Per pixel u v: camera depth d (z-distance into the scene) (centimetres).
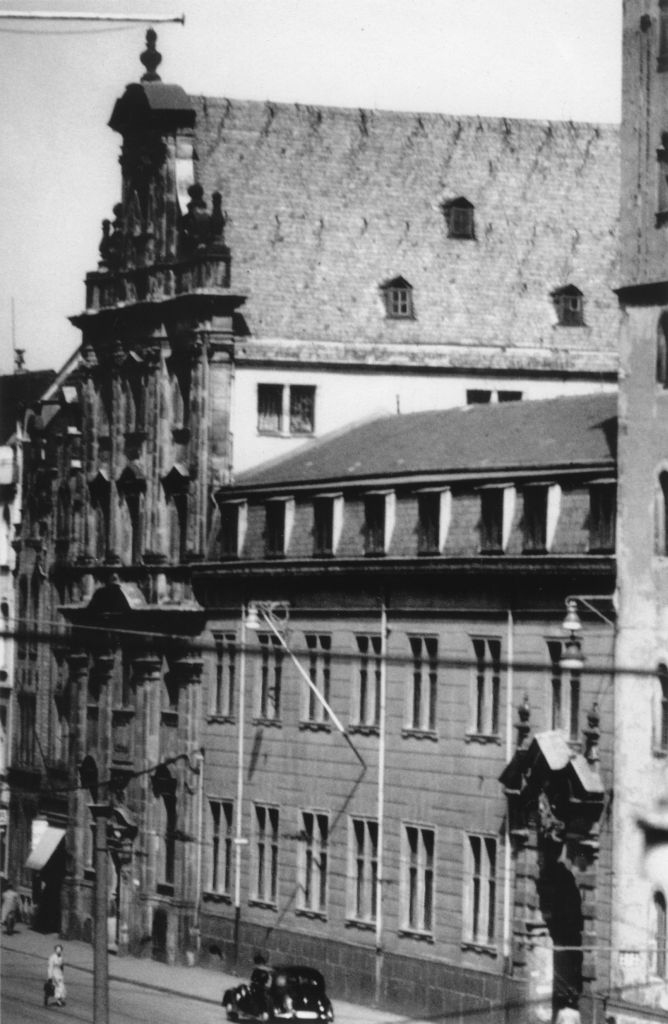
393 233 10725
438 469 8694
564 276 10756
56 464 11931
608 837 7675
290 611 9406
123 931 10462
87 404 11244
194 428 10312
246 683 9725
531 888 7950
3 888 12231
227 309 10269
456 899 8338
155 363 10600
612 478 7838
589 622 7844
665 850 7500
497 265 10731
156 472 10562
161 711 10419
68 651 11194
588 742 7775
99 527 11175
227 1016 8456
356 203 10762
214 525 10169
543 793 7869
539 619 8044
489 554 8288
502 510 8250
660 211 7719
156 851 10338
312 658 9262
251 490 9831
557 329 10631
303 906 9256
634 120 7825
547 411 9031
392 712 8756
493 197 10881
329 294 10519
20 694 12300
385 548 8856
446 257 10706
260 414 10319
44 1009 8756
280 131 10869
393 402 10456
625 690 7669
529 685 8062
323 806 9150
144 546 10625
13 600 12581
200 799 10019
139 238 10856
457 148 10962
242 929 9644
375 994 8719
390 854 8731
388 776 8762
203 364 10275
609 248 10850
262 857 9588
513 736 8131
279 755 9456
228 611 9919
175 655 10250
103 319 10988
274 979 8206
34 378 13600
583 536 7925
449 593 8475
